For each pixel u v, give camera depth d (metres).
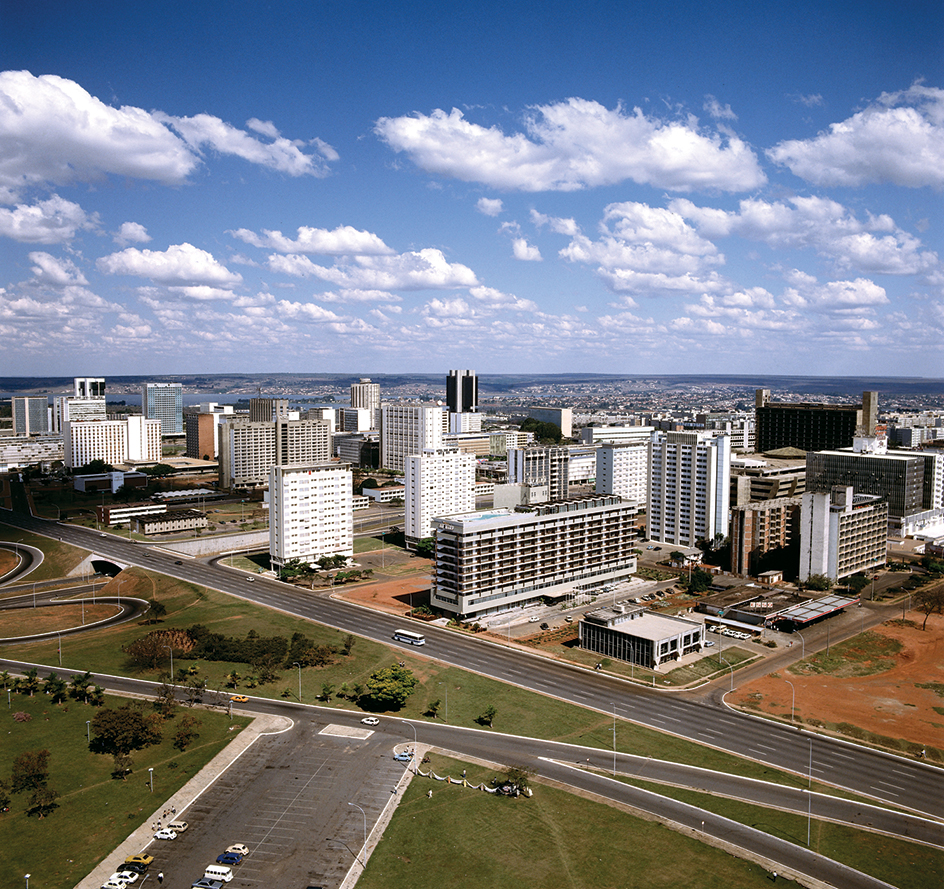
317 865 132.88
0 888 127.50
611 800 154.62
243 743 176.62
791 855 137.25
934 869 134.12
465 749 175.50
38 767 154.75
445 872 131.25
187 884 128.25
